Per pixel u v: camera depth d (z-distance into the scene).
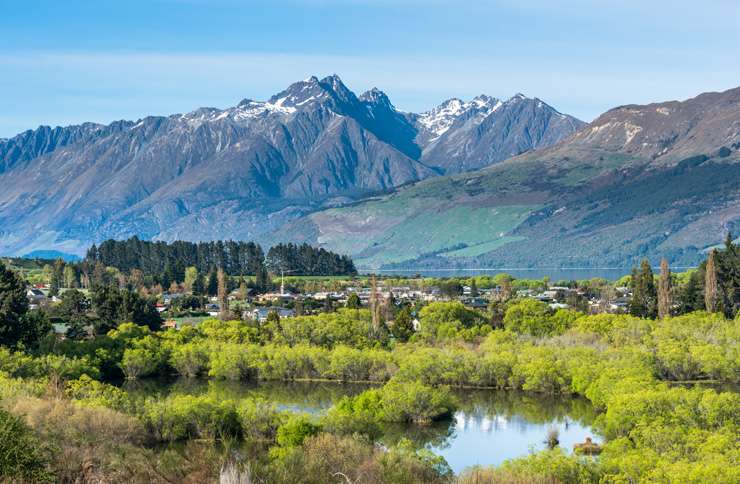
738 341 169.50
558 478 76.88
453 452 112.38
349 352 174.50
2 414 53.94
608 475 79.06
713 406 98.94
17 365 144.88
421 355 167.00
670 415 99.50
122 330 199.00
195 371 184.62
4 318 175.12
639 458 81.62
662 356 162.25
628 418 101.31
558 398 151.62
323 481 53.69
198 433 107.19
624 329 187.00
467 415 138.12
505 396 153.88
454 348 175.75
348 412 116.19
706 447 85.69
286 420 107.12
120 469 52.84
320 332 198.38
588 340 185.88
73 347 181.38
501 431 125.75
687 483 75.25
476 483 69.19
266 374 177.38
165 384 174.00
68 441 63.59
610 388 130.50
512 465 80.19
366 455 73.00
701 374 164.00
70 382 126.88
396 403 130.12
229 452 51.91
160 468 51.84
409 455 74.62
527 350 167.12
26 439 52.97
